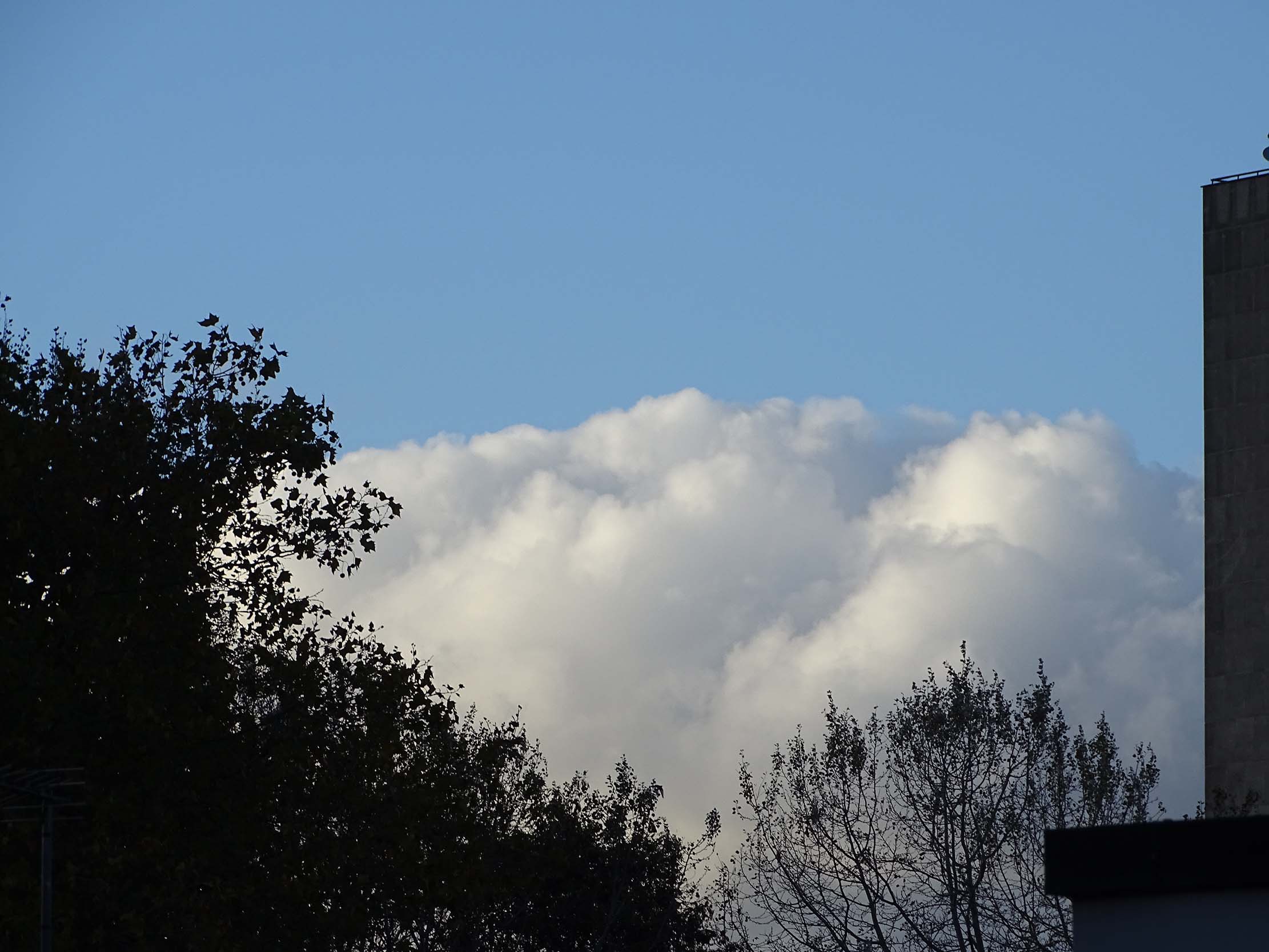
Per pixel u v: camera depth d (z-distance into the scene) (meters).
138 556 83.62
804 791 88.88
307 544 87.75
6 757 76.31
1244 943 41.44
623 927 130.62
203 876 80.69
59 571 82.75
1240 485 172.00
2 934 74.31
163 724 79.56
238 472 86.81
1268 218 175.38
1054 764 88.06
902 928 85.69
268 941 81.62
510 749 95.81
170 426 87.19
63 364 86.50
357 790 85.31
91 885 76.56
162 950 77.25
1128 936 42.66
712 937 127.31
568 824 132.12
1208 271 177.50
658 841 135.62
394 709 88.12
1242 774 165.50
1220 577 171.00
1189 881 42.09
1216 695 168.62
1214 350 175.75
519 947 126.69
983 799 87.38
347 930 83.25
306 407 90.06
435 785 90.62
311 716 86.44
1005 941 84.88
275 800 84.25
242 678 86.75
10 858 76.88
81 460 83.50
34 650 79.19
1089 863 43.25
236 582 87.56
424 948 107.75
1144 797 88.12
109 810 78.19
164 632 82.12
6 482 80.75
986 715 89.06
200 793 82.38
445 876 86.75
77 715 78.88
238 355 89.31
